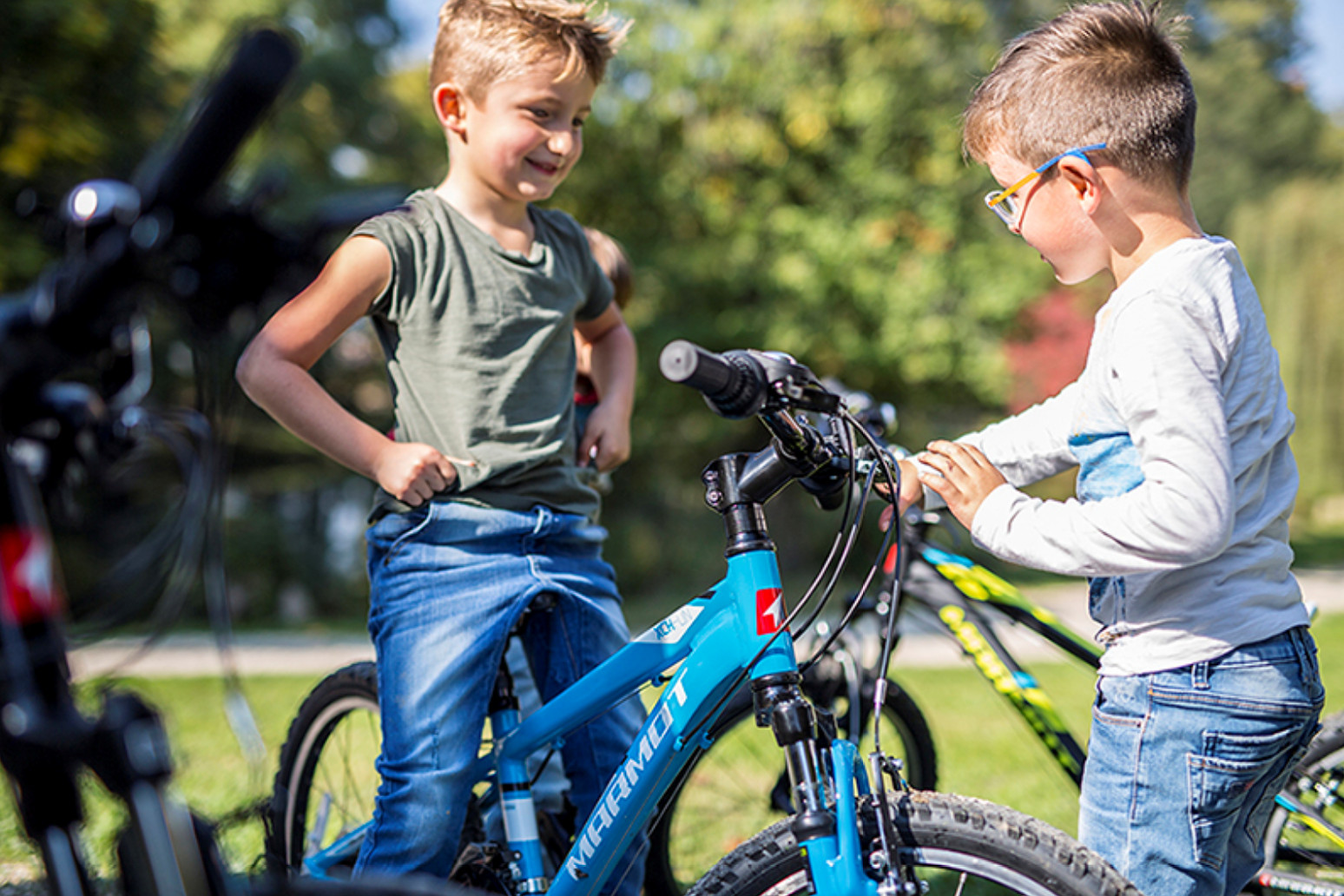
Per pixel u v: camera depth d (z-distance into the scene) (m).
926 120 12.67
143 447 1.20
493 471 1.83
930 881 1.49
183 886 0.96
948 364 12.51
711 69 12.51
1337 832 2.04
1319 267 15.88
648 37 12.40
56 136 8.55
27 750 0.97
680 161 12.91
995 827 1.35
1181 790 1.48
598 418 2.15
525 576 1.83
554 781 1.95
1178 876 1.50
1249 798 1.55
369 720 2.22
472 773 1.77
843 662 2.29
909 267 12.63
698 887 1.45
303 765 2.24
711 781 2.67
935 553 2.23
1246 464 1.47
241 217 0.90
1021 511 1.50
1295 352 16.08
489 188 1.95
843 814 1.36
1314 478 16.55
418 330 1.86
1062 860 1.31
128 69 9.67
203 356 1.03
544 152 1.92
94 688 1.10
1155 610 1.51
